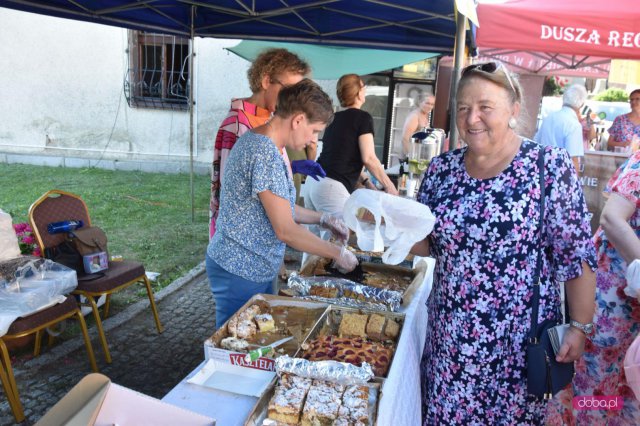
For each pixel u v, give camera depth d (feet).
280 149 6.08
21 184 27.07
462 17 10.09
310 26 14.24
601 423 6.79
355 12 12.86
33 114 33.40
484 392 5.13
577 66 23.41
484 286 4.93
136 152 32.86
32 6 11.00
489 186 4.84
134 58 31.32
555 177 4.69
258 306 6.10
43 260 8.83
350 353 5.01
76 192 25.64
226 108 30.94
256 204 5.98
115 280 9.97
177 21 14.82
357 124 12.19
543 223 4.74
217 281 6.36
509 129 4.81
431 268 8.48
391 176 16.71
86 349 10.30
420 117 20.45
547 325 4.93
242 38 15.57
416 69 24.99
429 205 5.24
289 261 17.08
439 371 5.37
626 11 11.21
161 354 10.68
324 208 12.49
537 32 11.71
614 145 20.94
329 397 4.19
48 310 8.38
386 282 7.51
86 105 32.71
